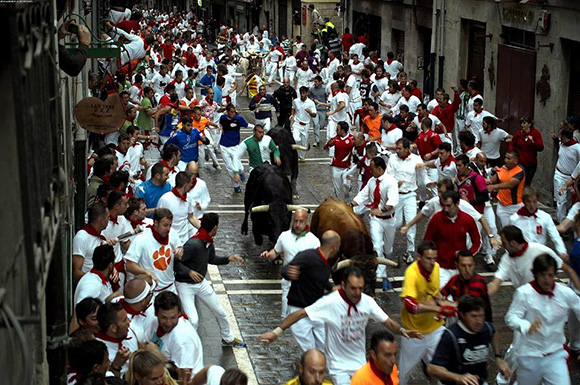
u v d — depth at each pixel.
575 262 11.92
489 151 20.67
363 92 30.77
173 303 9.27
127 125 21.19
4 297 5.01
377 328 13.45
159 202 14.01
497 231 17.38
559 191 16.73
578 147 17.66
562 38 20.92
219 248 17.30
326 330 9.98
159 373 7.77
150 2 105.50
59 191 6.57
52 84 6.61
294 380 8.15
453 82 28.88
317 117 27.62
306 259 11.06
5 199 5.38
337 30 48.84
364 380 8.48
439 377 8.84
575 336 11.97
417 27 33.56
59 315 7.75
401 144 16.14
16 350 5.64
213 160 24.08
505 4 24.03
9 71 5.39
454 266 12.73
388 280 15.31
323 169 24.66
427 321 10.34
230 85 33.31
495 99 25.12
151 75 36.56
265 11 60.41
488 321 10.15
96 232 11.37
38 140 5.42
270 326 13.50
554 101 21.38
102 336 8.99
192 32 64.81
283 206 15.48
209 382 8.24
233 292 14.92
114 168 14.44
